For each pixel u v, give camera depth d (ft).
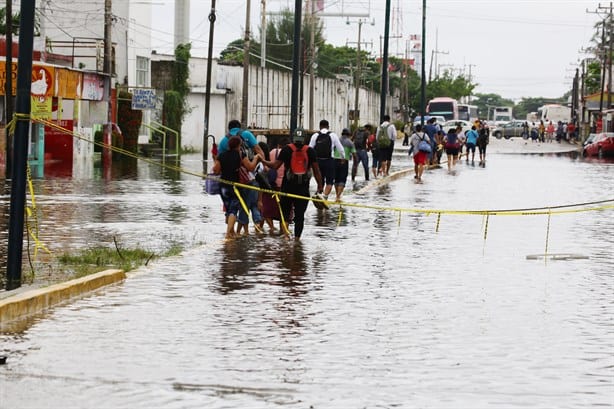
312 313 54.08
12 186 58.29
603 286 64.13
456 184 162.09
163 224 94.22
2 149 164.66
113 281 62.85
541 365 43.39
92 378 40.50
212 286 62.03
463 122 393.29
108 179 153.38
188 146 291.17
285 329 50.03
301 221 85.97
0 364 42.42
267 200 89.35
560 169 218.79
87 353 44.60
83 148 210.18
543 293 61.26
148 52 276.21
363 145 158.20
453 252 79.61
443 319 53.01
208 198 122.62
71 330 49.21
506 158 284.00
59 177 154.40
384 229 94.99
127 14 253.44
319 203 111.34
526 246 84.17
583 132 465.47
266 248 79.87
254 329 49.96
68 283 58.18
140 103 216.95
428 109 504.84
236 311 54.44
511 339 48.39
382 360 43.98
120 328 49.80
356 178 168.25
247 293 59.82
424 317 53.47
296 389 39.24
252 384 39.91
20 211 58.23
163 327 50.16
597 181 175.22
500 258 76.69
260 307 55.57
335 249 80.07
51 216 99.04
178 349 45.57
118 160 209.97
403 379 40.91
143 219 98.22
